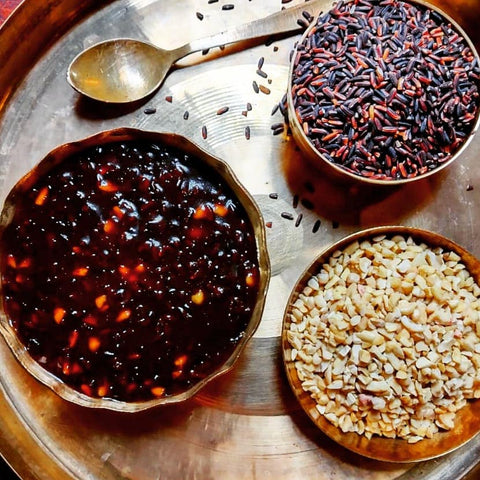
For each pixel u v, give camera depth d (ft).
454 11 1.34
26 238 1.15
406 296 1.20
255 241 1.16
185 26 1.30
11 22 1.23
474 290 1.22
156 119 1.27
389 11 1.26
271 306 1.23
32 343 1.14
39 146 1.25
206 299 1.14
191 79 1.28
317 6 1.28
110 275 1.14
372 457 1.16
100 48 1.25
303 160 1.27
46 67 1.28
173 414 1.21
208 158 1.15
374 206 1.27
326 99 1.22
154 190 1.15
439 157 1.23
